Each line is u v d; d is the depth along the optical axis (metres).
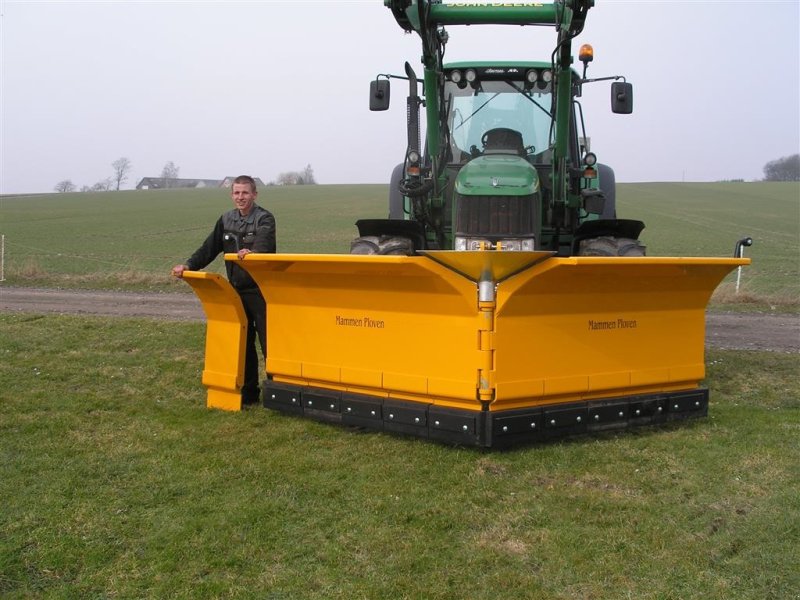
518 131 6.67
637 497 3.83
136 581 3.01
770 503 3.74
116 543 3.32
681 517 3.59
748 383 6.54
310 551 3.27
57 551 3.23
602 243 5.70
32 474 4.10
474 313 4.21
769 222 42.34
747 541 3.34
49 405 5.50
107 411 5.42
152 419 5.19
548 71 6.57
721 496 3.84
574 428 4.46
